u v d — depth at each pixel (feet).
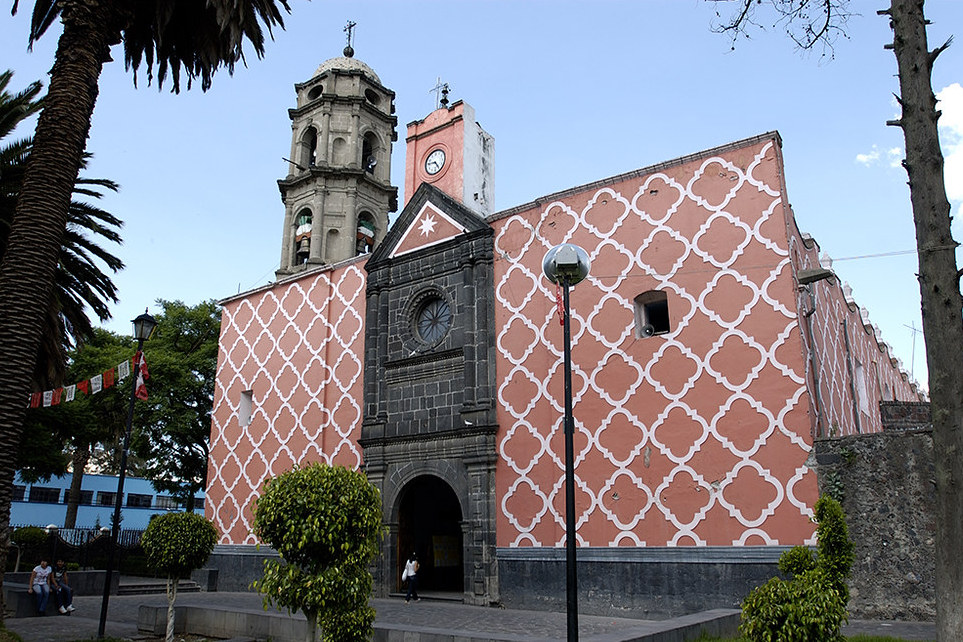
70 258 71.31
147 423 114.42
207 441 123.75
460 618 55.98
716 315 57.67
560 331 65.82
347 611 33.24
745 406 54.70
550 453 63.77
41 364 70.90
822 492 50.21
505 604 63.16
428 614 58.65
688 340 58.54
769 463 52.80
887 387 103.24
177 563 48.26
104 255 73.77
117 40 47.91
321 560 33.96
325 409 83.10
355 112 118.01
